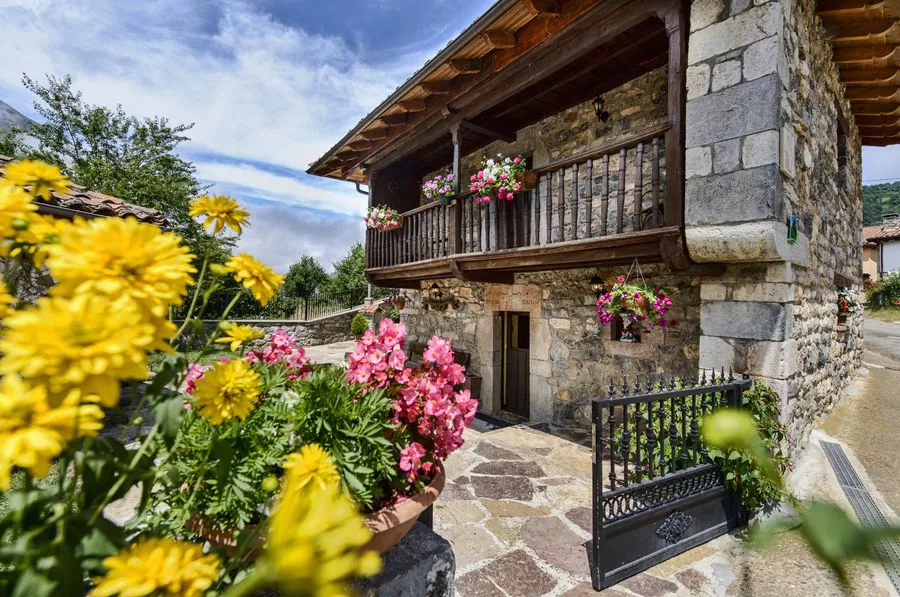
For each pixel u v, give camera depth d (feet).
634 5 13.55
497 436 17.70
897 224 73.87
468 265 19.40
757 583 8.60
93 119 55.16
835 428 16.07
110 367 2.15
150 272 2.39
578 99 19.67
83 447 2.76
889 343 41.04
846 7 14.49
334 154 25.73
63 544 2.49
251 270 3.49
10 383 2.08
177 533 4.37
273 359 6.29
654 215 13.08
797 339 13.06
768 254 11.12
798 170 13.30
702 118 12.05
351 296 61.98
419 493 5.49
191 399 4.29
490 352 23.86
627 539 9.34
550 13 14.69
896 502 10.90
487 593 8.65
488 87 18.02
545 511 11.66
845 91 20.56
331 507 2.04
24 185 2.94
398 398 5.93
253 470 4.42
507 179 16.71
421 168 29.37
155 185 52.47
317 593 1.91
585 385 18.92
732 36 11.60
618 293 14.11
